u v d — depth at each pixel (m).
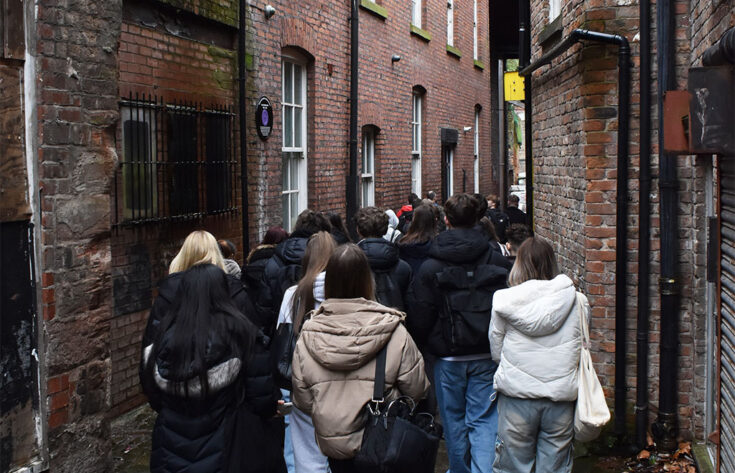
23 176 4.05
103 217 4.70
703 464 5.05
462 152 17.95
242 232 8.49
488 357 4.66
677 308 5.51
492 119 21.92
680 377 5.55
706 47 4.68
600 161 5.64
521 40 8.94
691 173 5.41
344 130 11.26
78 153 4.48
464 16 17.86
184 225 7.38
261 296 5.34
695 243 5.37
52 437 4.27
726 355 4.30
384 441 3.32
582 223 5.88
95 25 4.62
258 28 8.77
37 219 4.15
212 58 7.92
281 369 3.93
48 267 4.24
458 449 4.73
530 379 4.03
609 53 5.57
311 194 10.39
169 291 3.77
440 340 4.67
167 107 7.03
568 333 4.04
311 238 4.46
